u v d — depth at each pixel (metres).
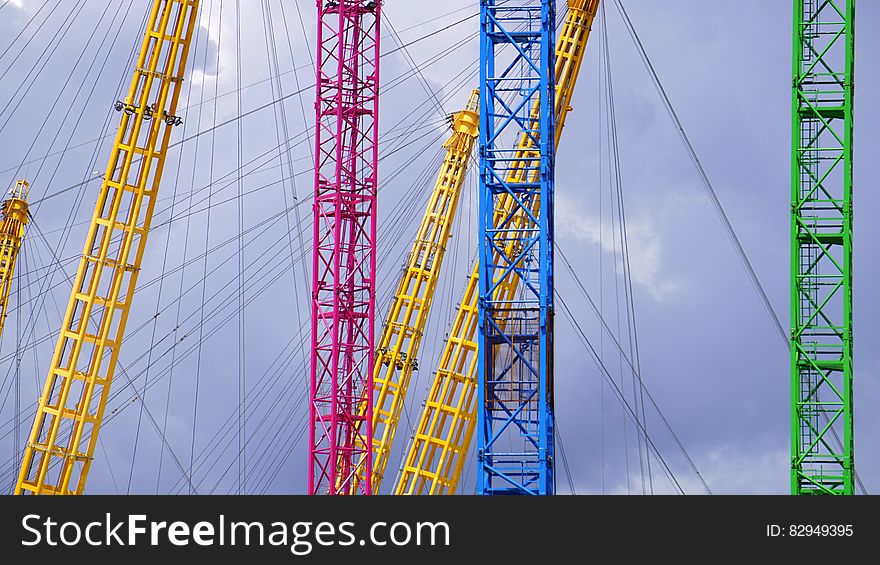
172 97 135.12
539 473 106.69
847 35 115.00
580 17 148.38
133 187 133.38
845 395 111.00
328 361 125.31
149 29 134.62
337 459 124.81
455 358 154.38
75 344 131.25
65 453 130.00
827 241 113.75
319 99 127.31
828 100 114.69
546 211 110.75
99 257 132.25
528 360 109.31
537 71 112.44
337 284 125.19
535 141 112.88
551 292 110.00
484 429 108.62
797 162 114.56
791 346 112.50
